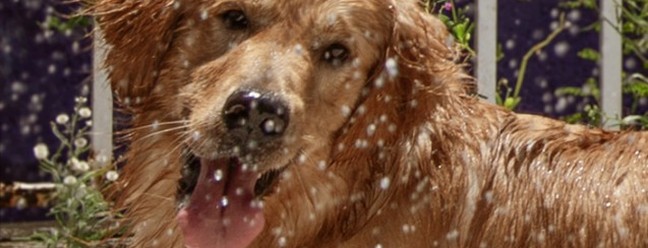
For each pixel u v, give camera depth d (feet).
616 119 6.27
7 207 6.14
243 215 4.03
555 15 6.70
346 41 4.05
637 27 6.65
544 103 6.72
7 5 6.32
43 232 5.92
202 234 4.00
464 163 4.28
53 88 6.37
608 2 6.48
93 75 6.07
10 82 6.33
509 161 4.33
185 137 3.99
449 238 4.27
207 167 4.04
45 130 6.36
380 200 4.20
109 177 5.49
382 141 4.16
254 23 4.01
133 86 4.21
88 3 4.41
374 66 4.14
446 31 4.23
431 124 4.20
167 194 4.25
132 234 4.54
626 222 4.21
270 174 4.12
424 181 4.21
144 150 4.24
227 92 3.92
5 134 6.32
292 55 3.98
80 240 5.59
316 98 4.05
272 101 3.87
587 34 6.75
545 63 6.72
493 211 4.28
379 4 4.11
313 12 4.00
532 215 4.26
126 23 4.18
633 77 6.48
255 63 3.93
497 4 6.62
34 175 6.36
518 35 6.65
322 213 4.21
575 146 4.36
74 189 5.75
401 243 4.23
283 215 4.22
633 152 4.33
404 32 4.13
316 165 4.13
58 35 6.36
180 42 4.09
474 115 4.37
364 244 4.25
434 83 4.16
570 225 4.24
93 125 6.08
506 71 6.64
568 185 4.28
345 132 4.14
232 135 3.92
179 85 4.09
